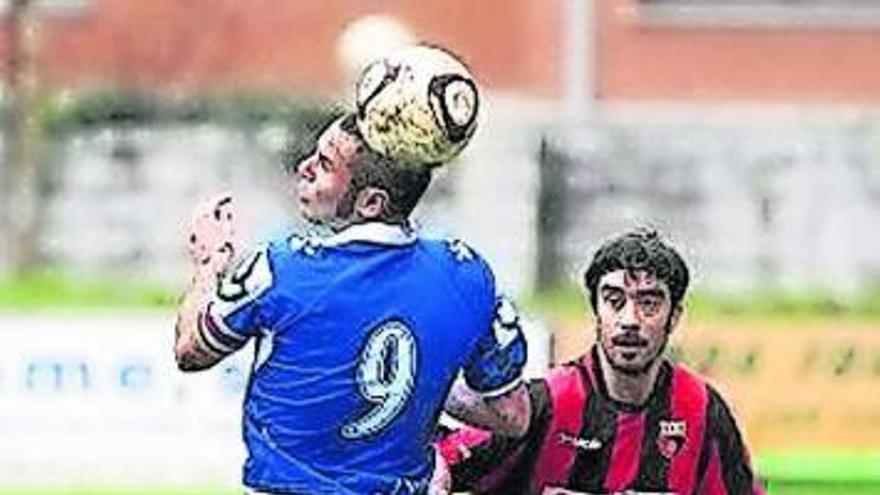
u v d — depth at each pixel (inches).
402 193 502.9
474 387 522.3
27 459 1108.5
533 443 557.0
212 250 509.7
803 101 2497.5
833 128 1877.5
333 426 496.4
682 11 2500.0
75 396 1113.4
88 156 1921.8
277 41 2508.6
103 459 1109.7
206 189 1877.5
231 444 1107.3
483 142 1759.4
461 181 1752.0
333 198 505.7
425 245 506.3
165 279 1726.1
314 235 504.1
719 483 565.9
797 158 1863.9
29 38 2113.7
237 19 2488.9
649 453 559.2
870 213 1852.9
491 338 515.2
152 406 1109.7
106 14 2506.2
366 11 2439.7
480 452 552.1
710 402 561.3
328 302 494.3
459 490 559.5
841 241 1852.9
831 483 957.2
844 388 1307.8
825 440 1284.4
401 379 498.6
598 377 556.7
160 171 1899.6
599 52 2461.9
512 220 1753.2
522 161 1769.2
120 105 1941.4
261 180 1851.6
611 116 2381.9
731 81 2498.8
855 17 2506.2
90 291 1421.0
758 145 1855.3
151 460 1108.5
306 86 2187.5
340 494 496.4
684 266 546.0
